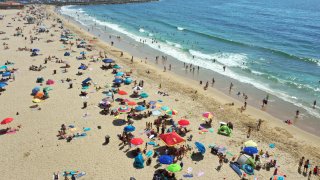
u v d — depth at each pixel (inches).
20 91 1667.1
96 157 1131.3
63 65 2110.0
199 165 1107.9
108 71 2037.4
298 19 4675.2
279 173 1084.5
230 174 1063.0
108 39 3117.6
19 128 1307.8
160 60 2428.6
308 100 1749.5
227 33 3528.5
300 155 1207.6
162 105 1577.3
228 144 1247.5
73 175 1023.0
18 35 2947.8
